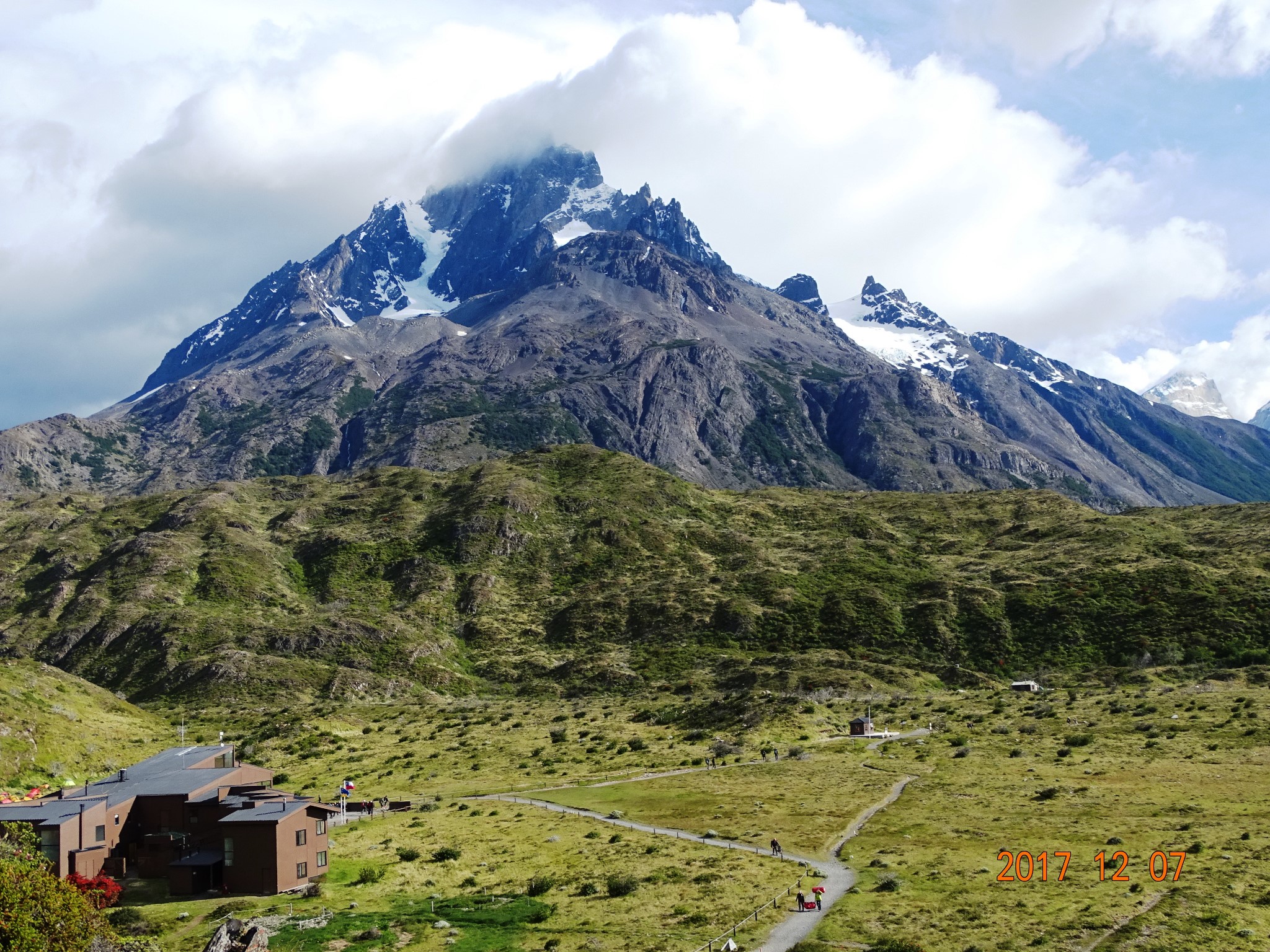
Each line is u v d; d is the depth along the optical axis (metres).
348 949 76.75
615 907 84.44
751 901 83.31
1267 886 78.00
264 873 92.50
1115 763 129.25
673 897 86.12
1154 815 102.31
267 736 190.50
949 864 90.25
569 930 79.75
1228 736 138.38
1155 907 75.12
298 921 82.56
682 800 127.12
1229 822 97.06
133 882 95.94
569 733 188.50
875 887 84.94
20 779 133.38
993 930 72.62
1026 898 79.25
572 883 92.81
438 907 87.00
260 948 70.81
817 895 81.50
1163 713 159.12
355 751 181.12
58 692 182.75
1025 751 142.38
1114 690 190.88
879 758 146.38
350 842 109.88
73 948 69.56
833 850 98.88
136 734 170.25
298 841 95.19
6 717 146.75
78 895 73.06
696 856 98.75
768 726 173.38
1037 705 180.38
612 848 103.50
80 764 144.75
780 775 138.62
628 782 142.25
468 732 197.75
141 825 100.88
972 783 124.69
